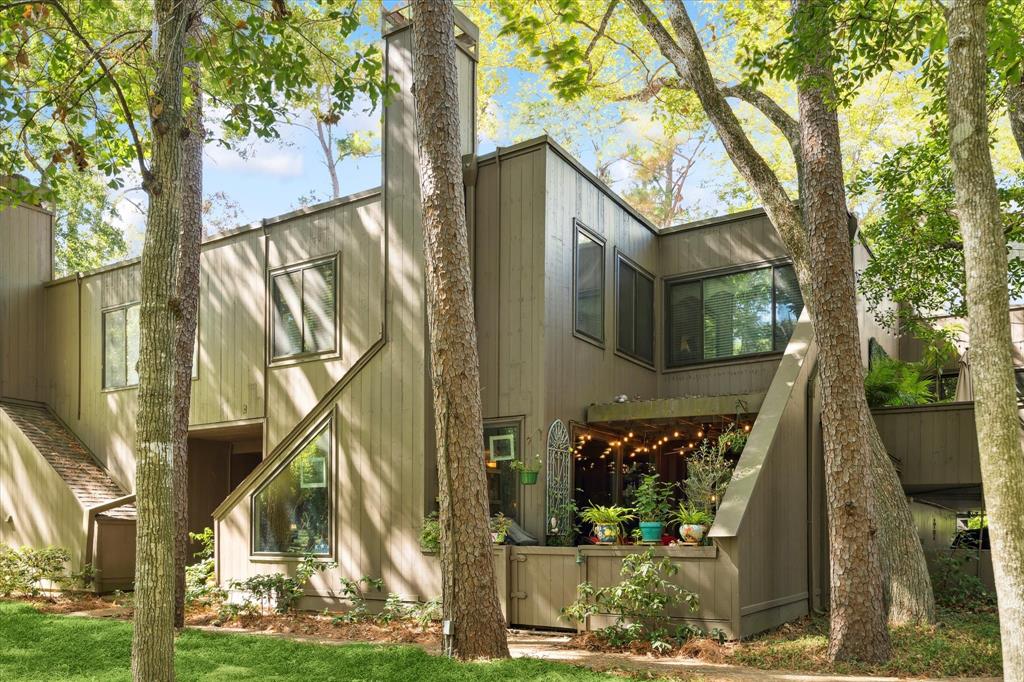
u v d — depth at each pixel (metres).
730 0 13.12
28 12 6.97
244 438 15.19
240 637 8.43
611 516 9.45
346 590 10.40
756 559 8.72
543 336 10.57
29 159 6.98
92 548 13.10
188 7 5.63
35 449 14.48
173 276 5.24
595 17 18.59
